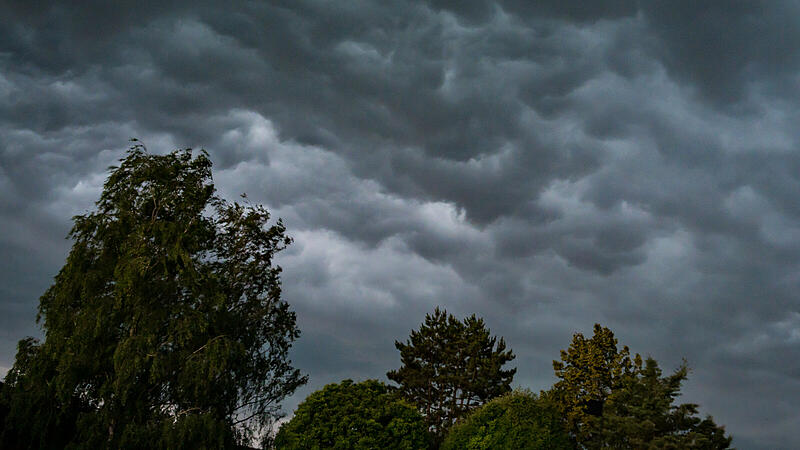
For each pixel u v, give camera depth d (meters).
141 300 32.38
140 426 30.09
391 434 32.72
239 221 41.84
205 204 36.88
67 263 32.78
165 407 33.38
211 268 36.72
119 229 33.72
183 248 33.72
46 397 30.16
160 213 35.59
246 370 37.34
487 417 34.19
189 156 37.38
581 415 41.22
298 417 32.78
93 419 29.91
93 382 31.98
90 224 33.44
